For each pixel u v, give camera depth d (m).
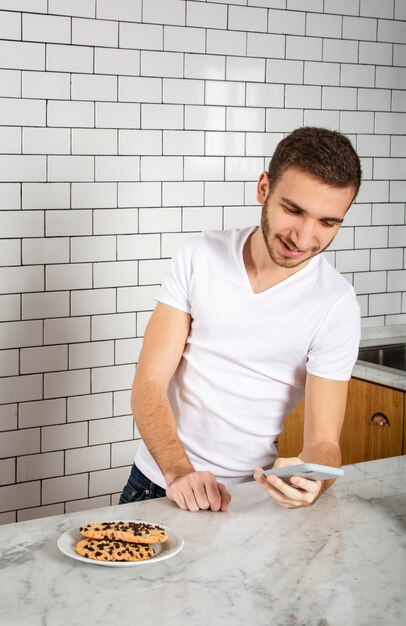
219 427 1.91
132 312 3.16
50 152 2.94
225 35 3.19
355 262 3.58
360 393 3.05
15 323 2.96
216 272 1.87
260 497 1.71
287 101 3.35
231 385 1.89
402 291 3.70
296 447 3.27
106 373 3.14
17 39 2.84
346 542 1.49
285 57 3.32
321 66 3.40
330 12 3.39
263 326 1.85
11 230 2.91
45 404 3.05
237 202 3.30
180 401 1.96
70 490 3.13
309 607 1.25
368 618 1.22
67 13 2.90
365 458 3.04
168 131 3.13
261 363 1.88
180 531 1.52
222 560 1.40
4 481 3.01
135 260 3.13
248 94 3.27
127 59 3.02
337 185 1.57
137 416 1.84
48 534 1.50
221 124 3.23
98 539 1.42
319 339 1.85
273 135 3.34
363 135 3.53
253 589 1.30
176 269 1.92
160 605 1.25
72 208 3.00
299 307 1.84
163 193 3.15
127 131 3.06
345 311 1.85
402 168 3.63
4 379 2.97
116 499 3.21
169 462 1.75
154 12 3.05
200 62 3.16
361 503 1.67
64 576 1.33
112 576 1.34
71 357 3.07
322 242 1.65
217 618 1.21
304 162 1.58
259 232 1.83
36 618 1.20
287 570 1.37
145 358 1.90
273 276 1.83
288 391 1.92
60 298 3.02
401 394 2.87
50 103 2.92
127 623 1.19
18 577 1.33
